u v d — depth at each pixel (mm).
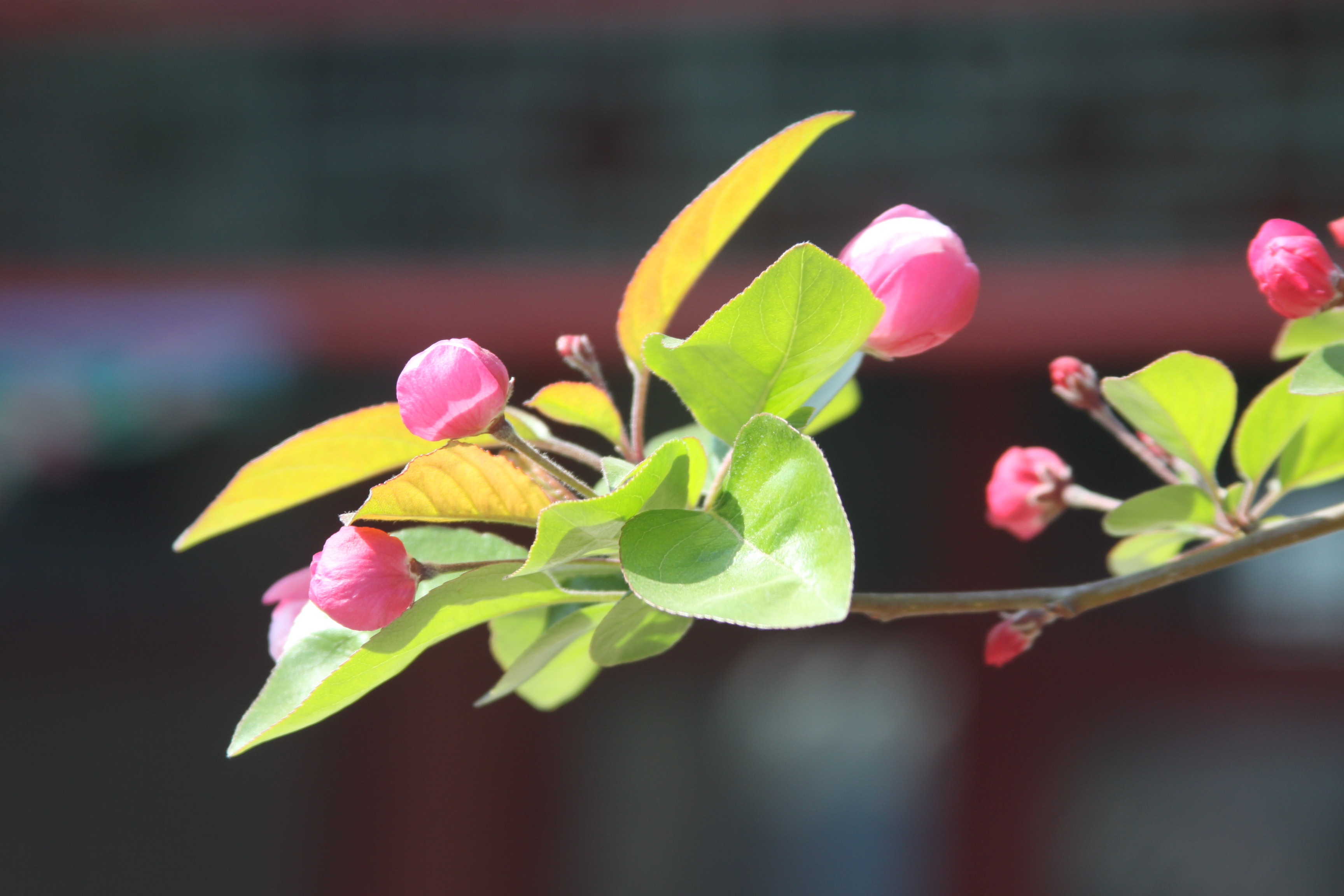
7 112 5668
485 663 6090
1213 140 4891
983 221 4949
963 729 5945
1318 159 4809
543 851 6188
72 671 6250
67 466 5453
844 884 6266
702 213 1268
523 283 4910
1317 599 5551
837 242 4973
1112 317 4559
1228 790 5676
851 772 6352
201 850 6266
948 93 5094
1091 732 5781
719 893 6305
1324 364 1147
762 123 5195
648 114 5281
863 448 5648
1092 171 4945
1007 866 5836
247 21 5480
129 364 4980
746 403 1112
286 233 5445
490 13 5305
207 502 6027
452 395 1059
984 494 5543
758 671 6391
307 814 6211
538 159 5336
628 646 1167
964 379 5516
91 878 6285
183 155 5586
